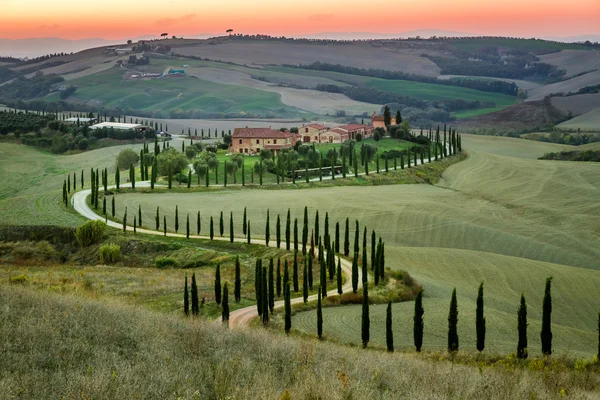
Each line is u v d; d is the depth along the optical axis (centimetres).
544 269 11475
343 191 18475
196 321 6125
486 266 11481
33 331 4741
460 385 4350
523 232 15188
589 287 10694
